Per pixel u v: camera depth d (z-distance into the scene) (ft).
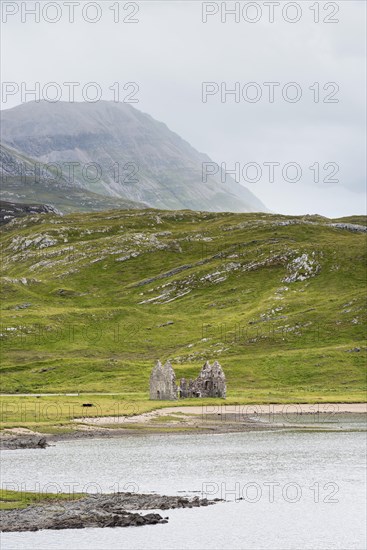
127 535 337.52
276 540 344.08
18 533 331.57
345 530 364.17
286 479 465.47
